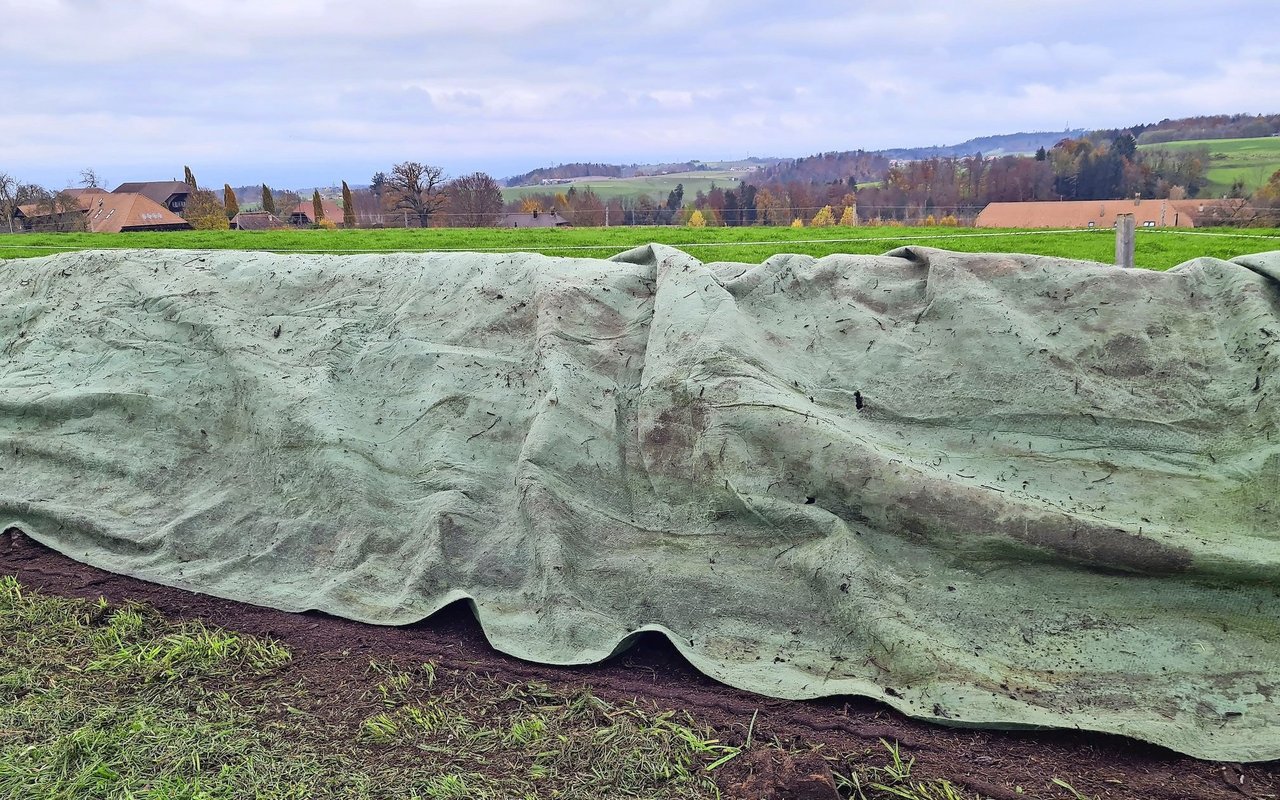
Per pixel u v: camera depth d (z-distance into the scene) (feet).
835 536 13.56
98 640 13.78
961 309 16.03
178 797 10.21
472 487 16.16
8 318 22.63
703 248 51.70
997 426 14.93
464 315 19.10
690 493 14.99
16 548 17.47
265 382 18.40
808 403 15.29
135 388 19.48
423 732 11.45
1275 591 12.12
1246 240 47.60
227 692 12.42
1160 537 12.37
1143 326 15.07
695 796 10.22
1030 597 12.85
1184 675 11.73
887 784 10.32
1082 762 10.66
